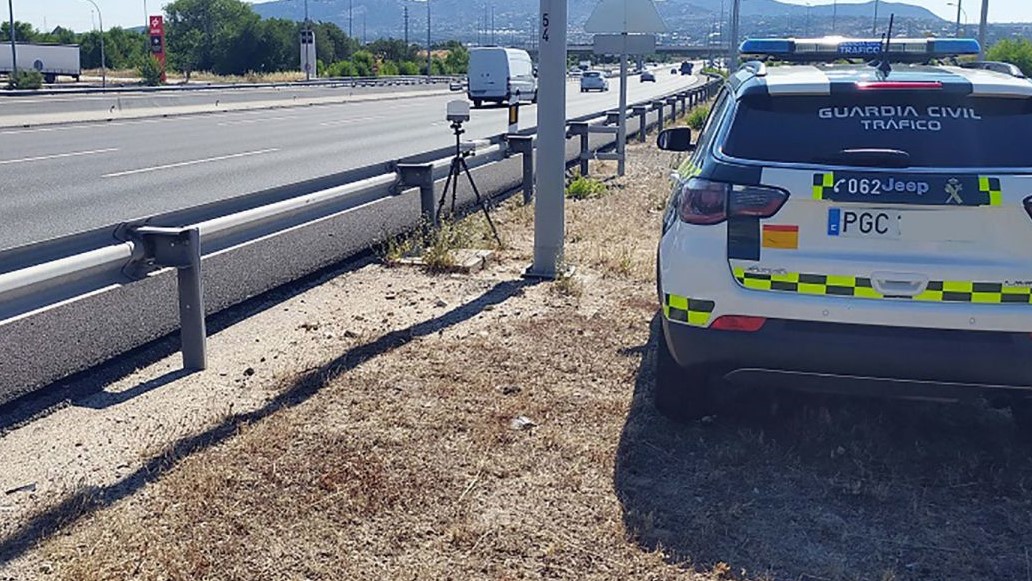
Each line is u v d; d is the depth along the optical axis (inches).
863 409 216.5
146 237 227.6
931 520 167.0
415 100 1948.8
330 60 4537.4
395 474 179.9
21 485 175.2
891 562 154.0
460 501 170.6
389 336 265.9
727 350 178.7
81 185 574.9
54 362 246.2
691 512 168.9
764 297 175.2
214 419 204.8
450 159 399.2
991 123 176.7
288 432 197.0
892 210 170.2
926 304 169.5
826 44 249.3
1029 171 169.8
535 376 235.0
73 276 204.4
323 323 283.6
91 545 153.0
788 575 149.9
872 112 181.2
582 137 651.5
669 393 203.8
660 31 653.9
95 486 174.1
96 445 193.2
